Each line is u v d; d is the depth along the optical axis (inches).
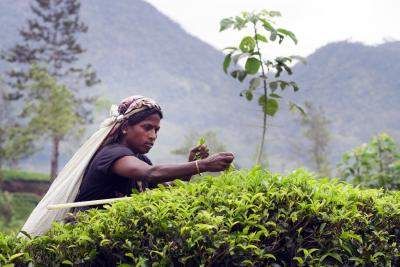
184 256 168.7
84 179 207.2
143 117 210.7
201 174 193.5
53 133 2037.4
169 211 175.3
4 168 2306.8
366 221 179.9
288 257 175.9
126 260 173.9
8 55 2615.7
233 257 168.9
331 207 178.9
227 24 257.1
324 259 176.1
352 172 458.6
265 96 263.9
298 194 177.9
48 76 2026.3
